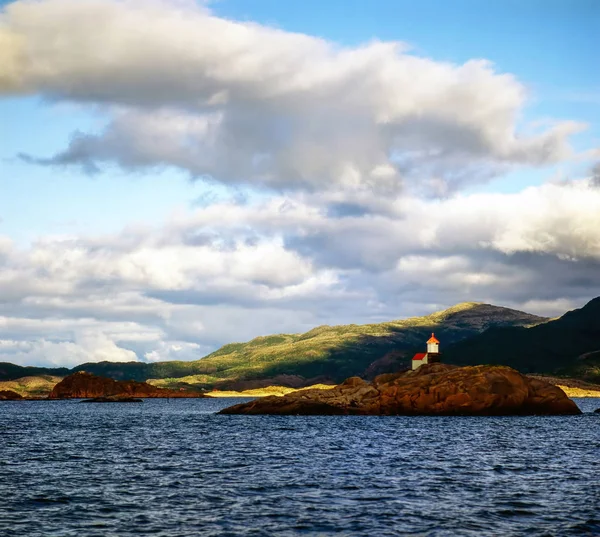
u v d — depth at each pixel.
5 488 51.84
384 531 38.56
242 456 74.56
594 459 71.25
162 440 98.12
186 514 42.78
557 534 37.88
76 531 38.62
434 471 61.31
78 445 90.25
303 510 43.84
